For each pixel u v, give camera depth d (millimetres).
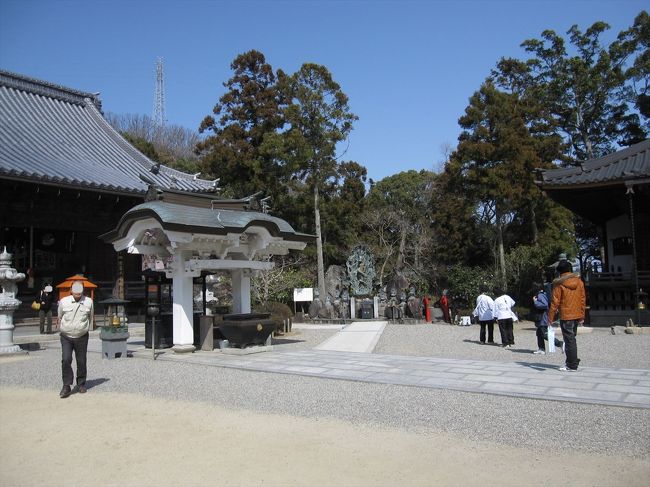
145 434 5707
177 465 4723
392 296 25188
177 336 11727
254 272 13344
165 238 11898
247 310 13141
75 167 21672
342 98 31984
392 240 40031
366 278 26344
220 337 12898
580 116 37938
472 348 13219
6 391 8258
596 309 20250
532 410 6246
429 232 38000
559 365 9406
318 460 4781
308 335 17391
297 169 31422
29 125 25141
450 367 9461
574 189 19406
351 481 4266
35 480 4434
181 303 11742
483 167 28250
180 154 58656
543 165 28625
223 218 11586
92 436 5672
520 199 27969
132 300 22984
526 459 4719
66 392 7680
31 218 20359
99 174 21781
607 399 6598
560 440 5195
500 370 9008
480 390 7309
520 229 33719
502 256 28156
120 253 22594
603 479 4219
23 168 18656
